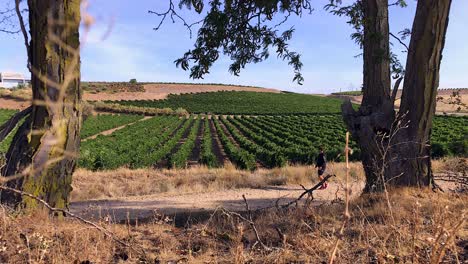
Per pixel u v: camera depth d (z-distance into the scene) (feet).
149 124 205.05
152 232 16.51
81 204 36.68
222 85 469.16
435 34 23.07
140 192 46.21
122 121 213.25
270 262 12.48
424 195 20.53
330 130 164.86
